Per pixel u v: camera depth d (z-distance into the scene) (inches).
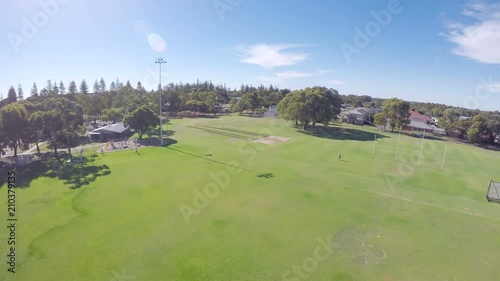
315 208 1252.5
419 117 4463.6
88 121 3937.0
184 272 795.4
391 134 3629.4
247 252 900.0
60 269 792.9
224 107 6579.7
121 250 888.3
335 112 4158.5
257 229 1047.0
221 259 858.8
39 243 914.1
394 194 1469.0
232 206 1239.5
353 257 897.5
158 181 1525.6
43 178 1539.1
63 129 1940.2
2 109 1749.5
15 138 1797.5
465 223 1171.3
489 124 3280.0
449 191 1562.5
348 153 2374.5
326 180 1641.2
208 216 1135.6
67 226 1024.9
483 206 1363.2
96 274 776.3
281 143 2696.9
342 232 1051.9
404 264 873.5
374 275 815.1
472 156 2566.4
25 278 754.2
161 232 1001.5
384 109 3937.0
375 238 1018.7
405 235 1050.7
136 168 1756.9
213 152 2241.6
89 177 1567.4
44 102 2375.7
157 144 2482.8
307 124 3791.8
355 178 1705.2
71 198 1277.1
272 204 1277.1
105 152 2162.9
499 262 904.9
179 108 5216.5
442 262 892.6
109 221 1069.1
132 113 2610.7
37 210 1153.4
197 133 3134.8
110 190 1381.6
